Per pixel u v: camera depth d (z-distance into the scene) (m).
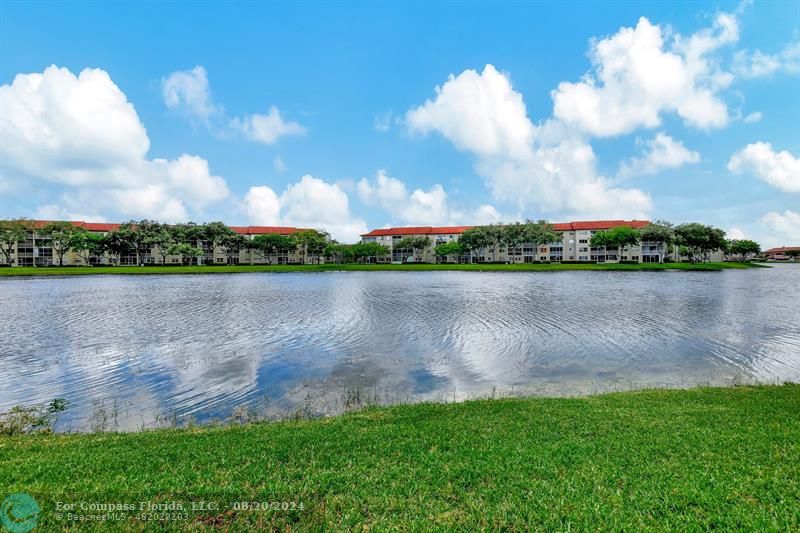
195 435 7.55
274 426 8.15
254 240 115.62
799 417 7.96
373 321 22.89
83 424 9.35
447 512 4.60
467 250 114.19
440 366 14.05
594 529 4.24
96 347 16.86
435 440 6.93
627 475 5.43
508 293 37.91
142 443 7.11
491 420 8.13
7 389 11.82
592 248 118.62
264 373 13.34
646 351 15.84
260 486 5.18
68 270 72.12
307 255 131.12
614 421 7.88
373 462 6.00
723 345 16.73
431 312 26.16
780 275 65.00
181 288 44.88
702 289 40.84
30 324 22.12
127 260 110.38
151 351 16.19
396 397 11.12
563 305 29.11
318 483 5.27
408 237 127.81
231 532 4.23
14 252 100.12
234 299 34.09
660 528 4.22
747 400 9.40
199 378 12.83
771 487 5.00
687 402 9.34
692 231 94.31
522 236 105.44
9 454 6.59
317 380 12.62
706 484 5.12
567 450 6.36
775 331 19.55
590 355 15.31
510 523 4.41
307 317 24.44
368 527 4.32
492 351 15.98
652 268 82.38
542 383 12.23
